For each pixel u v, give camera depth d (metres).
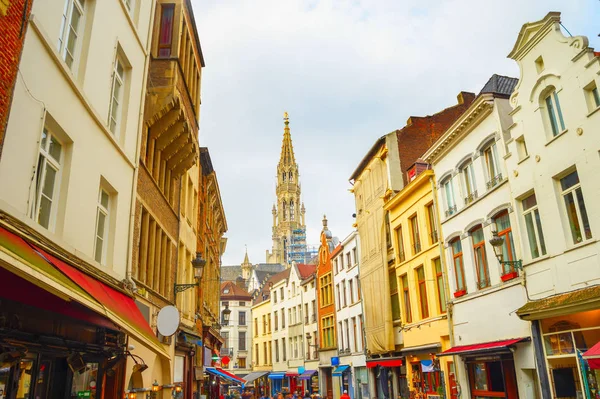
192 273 22.61
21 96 6.95
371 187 32.31
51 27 7.95
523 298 16.45
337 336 41.78
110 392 10.75
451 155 21.94
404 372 26.98
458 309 20.83
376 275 30.59
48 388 8.03
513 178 17.23
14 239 5.66
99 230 10.95
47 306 7.01
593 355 11.34
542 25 15.87
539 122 16.03
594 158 13.74
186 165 18.22
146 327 9.27
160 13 15.27
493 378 18.53
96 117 9.88
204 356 26.78
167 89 14.27
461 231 20.80
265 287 72.19
